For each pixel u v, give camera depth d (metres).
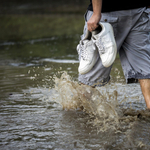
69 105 7.95
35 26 36.16
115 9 7.02
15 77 11.86
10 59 16.53
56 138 5.97
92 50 7.18
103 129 6.39
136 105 8.05
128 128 6.40
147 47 7.17
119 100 8.50
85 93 7.68
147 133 6.08
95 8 6.77
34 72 12.73
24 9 63.91
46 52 18.73
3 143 5.77
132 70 7.27
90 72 7.46
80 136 6.04
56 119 7.10
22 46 21.97
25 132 6.30
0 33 30.67
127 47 7.28
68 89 8.07
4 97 9.02
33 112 7.65
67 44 22.12
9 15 50.53
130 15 6.98
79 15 48.09
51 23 38.75
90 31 7.07
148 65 7.14
